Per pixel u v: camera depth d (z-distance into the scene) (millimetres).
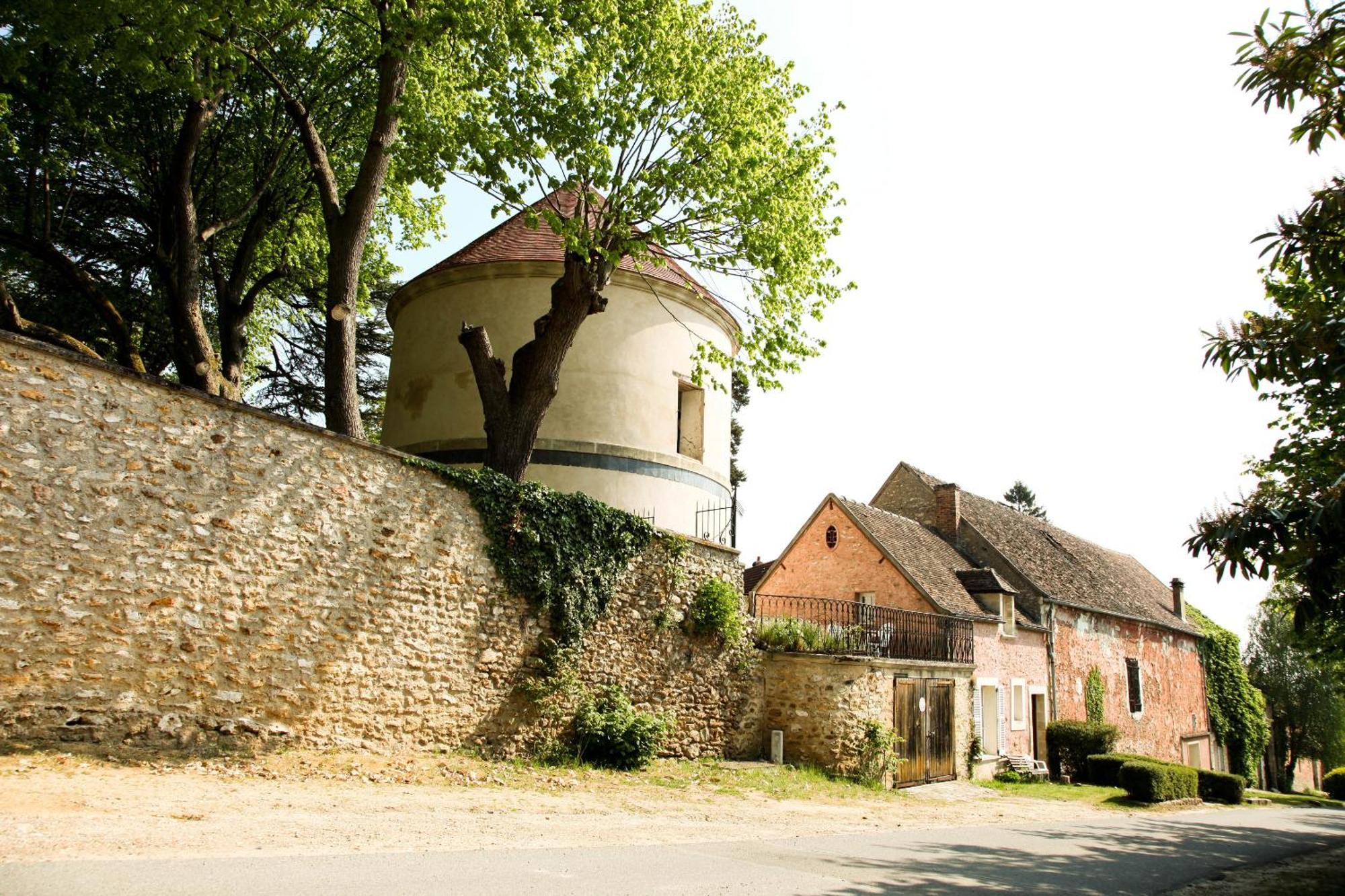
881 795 15055
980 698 20734
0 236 14023
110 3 10570
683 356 17391
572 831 7926
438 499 11250
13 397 7668
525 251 16984
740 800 11648
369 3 14500
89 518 8055
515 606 11930
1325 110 5555
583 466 15570
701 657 14898
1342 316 5871
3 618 7434
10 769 6949
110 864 5078
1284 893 7988
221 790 7539
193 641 8656
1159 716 30938
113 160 16469
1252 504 5781
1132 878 8453
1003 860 8977
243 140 17484
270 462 9531
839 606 18969
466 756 10914
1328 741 41375
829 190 14867
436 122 12570
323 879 5254
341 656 9883
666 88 12570
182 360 13688
